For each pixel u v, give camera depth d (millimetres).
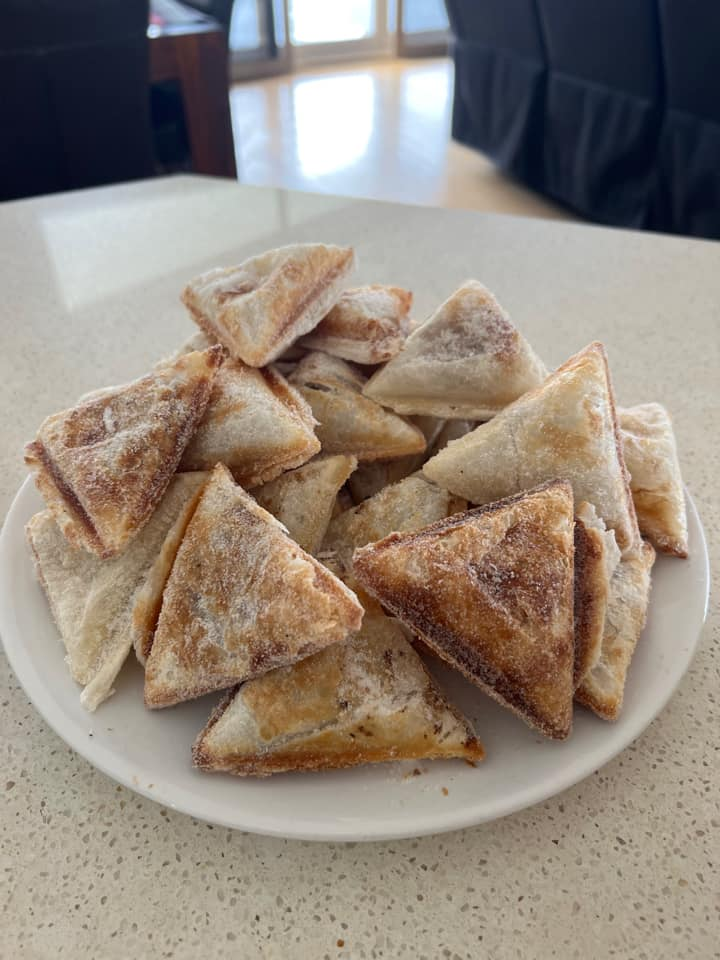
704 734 216
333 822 177
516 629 191
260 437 243
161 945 175
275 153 1339
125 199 597
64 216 568
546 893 183
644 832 194
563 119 1057
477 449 242
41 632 223
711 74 818
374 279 473
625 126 956
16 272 492
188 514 227
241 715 194
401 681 204
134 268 495
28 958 173
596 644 200
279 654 190
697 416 350
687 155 895
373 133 1423
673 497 252
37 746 216
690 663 220
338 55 1834
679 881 185
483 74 1207
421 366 271
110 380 387
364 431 271
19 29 695
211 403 253
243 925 179
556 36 999
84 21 725
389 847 193
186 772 190
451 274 479
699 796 202
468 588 193
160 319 439
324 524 249
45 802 202
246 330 267
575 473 229
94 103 786
